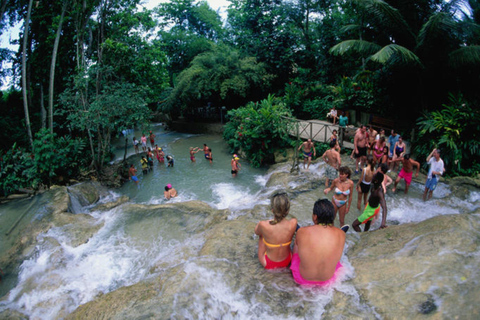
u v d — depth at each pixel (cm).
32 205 1016
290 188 1014
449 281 326
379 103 1489
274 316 321
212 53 2272
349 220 738
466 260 354
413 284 331
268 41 2247
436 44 1117
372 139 1095
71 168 1334
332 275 345
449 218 446
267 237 373
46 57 1628
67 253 725
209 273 399
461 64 1084
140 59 1608
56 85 1772
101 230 812
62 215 913
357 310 311
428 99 1274
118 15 1465
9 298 590
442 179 991
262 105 1544
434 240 399
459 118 1051
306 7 2292
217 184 1304
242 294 355
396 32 1215
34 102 1873
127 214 869
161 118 3431
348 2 1380
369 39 1358
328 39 2072
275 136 1431
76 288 603
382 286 338
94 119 1278
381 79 1429
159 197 1210
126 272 639
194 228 769
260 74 2144
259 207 779
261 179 1327
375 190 569
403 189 913
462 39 1091
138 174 1515
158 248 705
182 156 1791
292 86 1980
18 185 1197
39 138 1316
